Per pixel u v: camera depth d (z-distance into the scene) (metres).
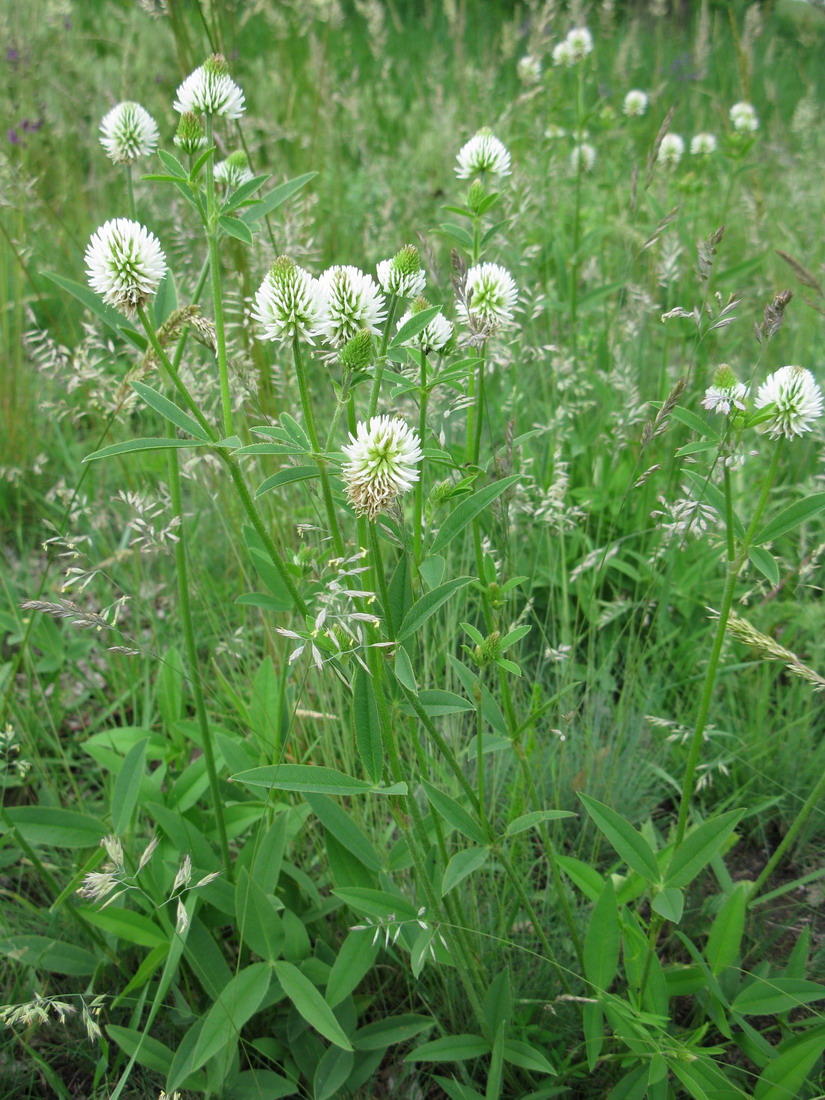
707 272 0.40
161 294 0.41
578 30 0.90
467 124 1.00
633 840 0.35
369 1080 0.41
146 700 0.54
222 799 0.48
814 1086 0.36
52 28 1.10
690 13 1.55
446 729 0.51
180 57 0.62
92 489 0.72
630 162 1.08
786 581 0.59
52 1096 0.41
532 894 0.45
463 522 0.33
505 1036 0.38
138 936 0.40
